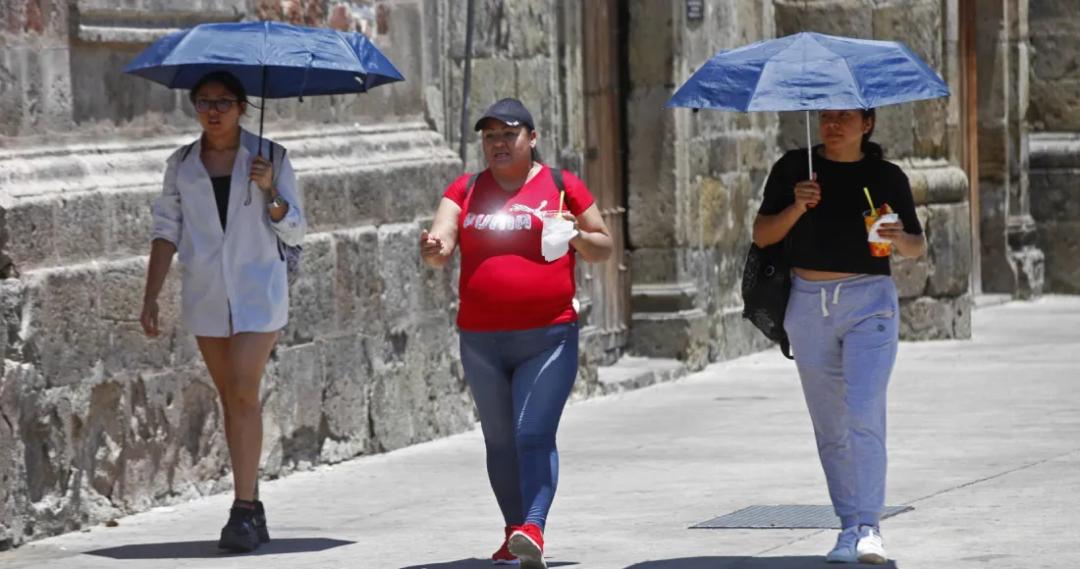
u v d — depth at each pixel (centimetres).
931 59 5028
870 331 2136
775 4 5053
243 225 2350
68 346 2464
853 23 5022
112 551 2350
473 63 3625
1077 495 2630
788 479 2886
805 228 2144
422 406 3328
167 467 2680
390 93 3341
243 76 2470
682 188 4453
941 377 4247
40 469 2425
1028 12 6256
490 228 2175
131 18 2677
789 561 2212
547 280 2164
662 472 2992
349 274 3103
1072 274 6253
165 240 2366
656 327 4444
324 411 3048
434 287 3362
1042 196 6275
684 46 4438
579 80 4069
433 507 2697
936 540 2308
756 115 4903
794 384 4247
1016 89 6066
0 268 2381
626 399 4019
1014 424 3438
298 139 3078
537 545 2103
